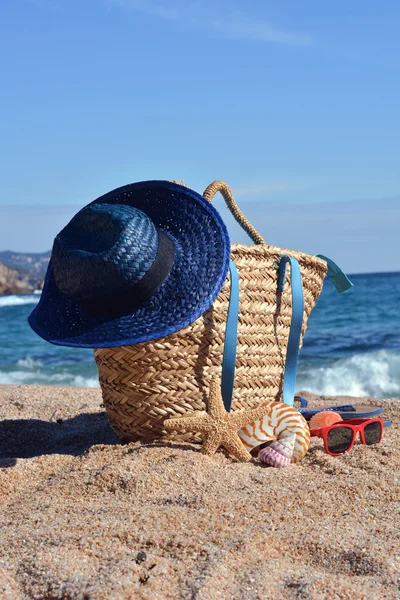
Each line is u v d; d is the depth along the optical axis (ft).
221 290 6.00
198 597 4.31
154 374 5.95
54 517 5.06
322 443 6.19
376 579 4.44
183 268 5.79
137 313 5.73
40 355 20.17
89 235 5.86
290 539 4.75
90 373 15.76
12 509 5.29
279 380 6.41
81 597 4.32
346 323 29.22
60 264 5.85
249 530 4.82
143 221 5.74
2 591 4.38
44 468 5.92
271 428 5.92
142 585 4.39
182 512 5.02
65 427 7.19
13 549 4.70
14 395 8.62
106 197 6.26
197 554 4.63
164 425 5.83
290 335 6.39
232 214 6.77
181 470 5.55
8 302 78.54
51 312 6.04
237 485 5.41
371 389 12.61
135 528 4.83
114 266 5.58
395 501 5.16
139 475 5.49
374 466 5.64
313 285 6.69
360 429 6.04
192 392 6.00
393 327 26.45
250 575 4.46
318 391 12.59
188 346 5.94
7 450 6.60
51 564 4.51
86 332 5.73
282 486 5.37
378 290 61.77
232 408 6.15
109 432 6.87
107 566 4.52
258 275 6.21
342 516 4.99
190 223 5.96
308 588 4.35
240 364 6.15
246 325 6.15
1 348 23.48
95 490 5.43
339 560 4.59
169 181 6.08
